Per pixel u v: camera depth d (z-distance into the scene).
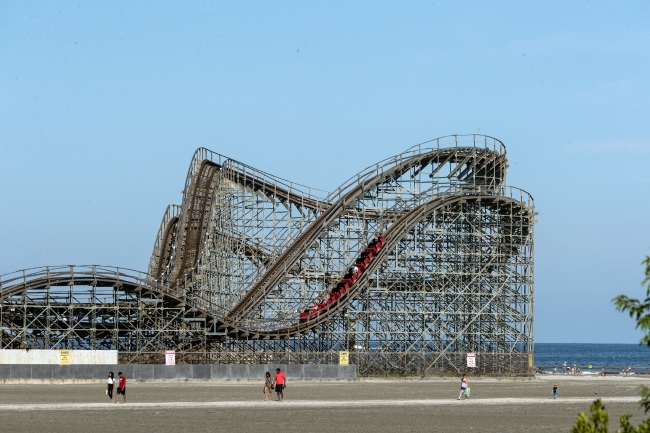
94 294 87.19
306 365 90.62
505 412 65.00
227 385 84.31
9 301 86.81
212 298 99.06
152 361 93.12
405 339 97.69
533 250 100.94
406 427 55.97
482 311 100.12
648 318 26.88
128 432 52.16
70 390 76.69
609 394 83.56
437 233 99.38
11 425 54.25
